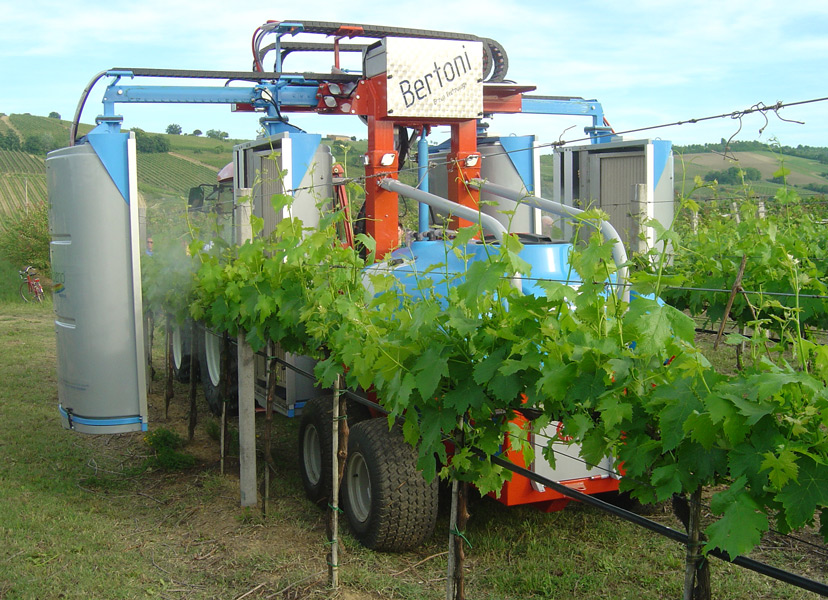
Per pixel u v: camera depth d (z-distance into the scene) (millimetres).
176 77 6984
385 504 4441
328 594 4121
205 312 6273
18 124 80500
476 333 2664
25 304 19391
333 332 3768
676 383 2014
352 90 7445
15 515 5301
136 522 5258
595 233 2424
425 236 5918
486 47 7570
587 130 8172
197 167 39000
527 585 4113
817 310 4848
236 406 7184
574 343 2268
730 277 5387
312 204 6379
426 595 4055
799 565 4270
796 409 1810
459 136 6539
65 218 5723
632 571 4277
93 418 5738
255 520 5234
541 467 4164
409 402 3004
